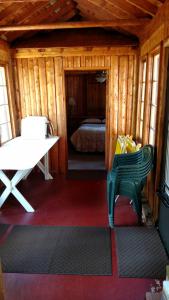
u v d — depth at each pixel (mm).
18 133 5156
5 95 4719
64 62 4766
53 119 5074
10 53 4691
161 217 2936
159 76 2928
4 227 3219
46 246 2816
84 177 5059
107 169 5387
